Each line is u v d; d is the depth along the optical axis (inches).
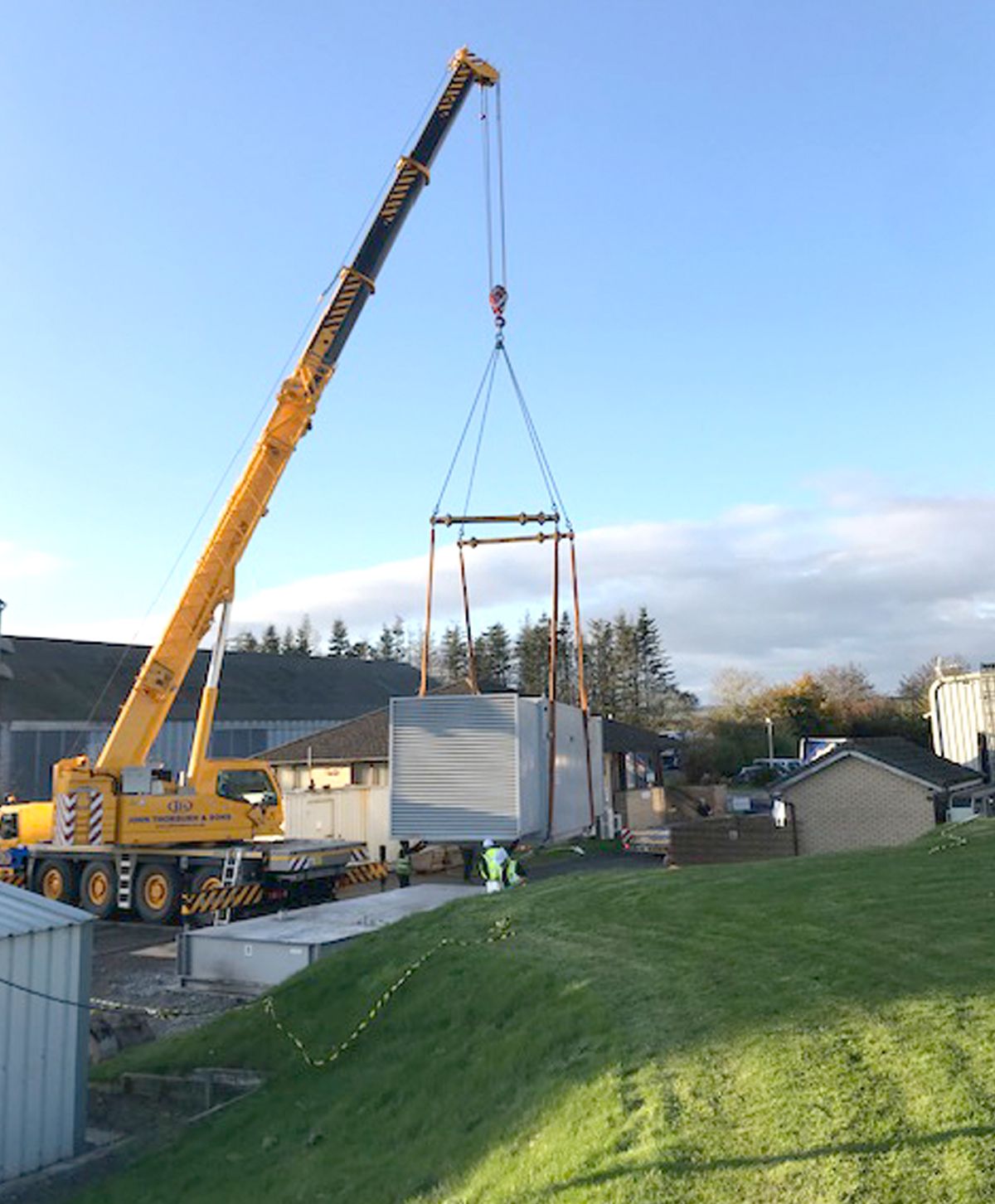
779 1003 293.7
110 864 903.1
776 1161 205.9
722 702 3341.5
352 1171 290.7
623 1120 242.8
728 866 550.6
